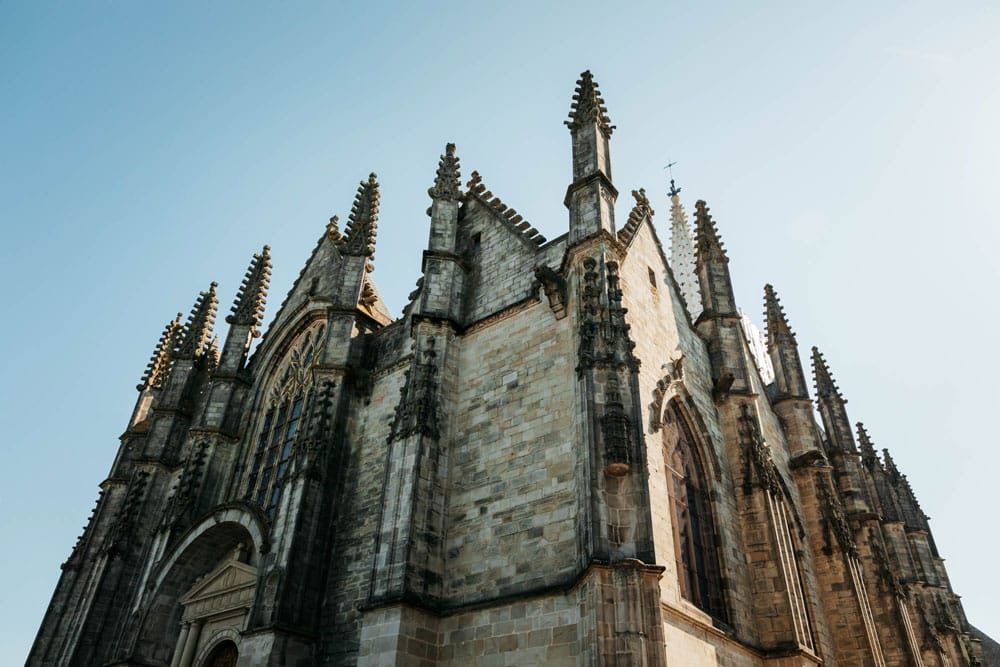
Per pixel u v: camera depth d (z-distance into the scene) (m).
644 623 21.88
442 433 33.03
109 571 44.25
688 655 26.05
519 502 29.00
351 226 50.78
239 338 51.25
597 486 24.86
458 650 26.98
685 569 30.00
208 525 39.53
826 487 42.56
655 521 28.48
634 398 27.20
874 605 42.53
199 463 44.94
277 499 40.91
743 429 38.06
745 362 42.03
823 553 39.94
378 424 38.41
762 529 34.44
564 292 33.09
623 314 29.80
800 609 32.81
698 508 33.38
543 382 31.55
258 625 32.00
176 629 39.75
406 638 26.77
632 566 22.64
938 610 57.88
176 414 52.12
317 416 38.22
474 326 36.84
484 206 43.53
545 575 26.38
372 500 35.38
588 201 34.59
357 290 45.19
